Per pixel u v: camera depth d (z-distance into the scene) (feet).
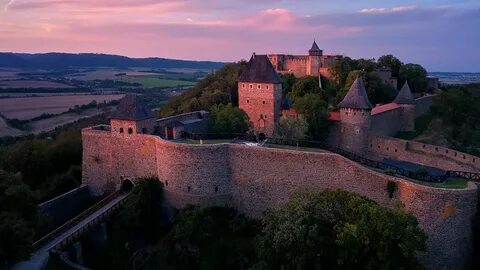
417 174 161.58
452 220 144.97
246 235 172.55
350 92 253.03
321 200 138.51
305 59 412.36
